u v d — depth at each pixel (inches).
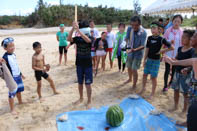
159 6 380.2
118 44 298.5
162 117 169.3
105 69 327.3
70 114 176.2
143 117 171.0
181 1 285.3
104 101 206.8
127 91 233.1
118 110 157.8
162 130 152.3
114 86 250.4
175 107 187.3
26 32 1125.1
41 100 211.2
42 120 171.0
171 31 221.3
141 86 247.8
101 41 287.4
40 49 201.6
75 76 295.3
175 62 139.3
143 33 214.2
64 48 354.3
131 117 171.8
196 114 76.9
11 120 171.5
